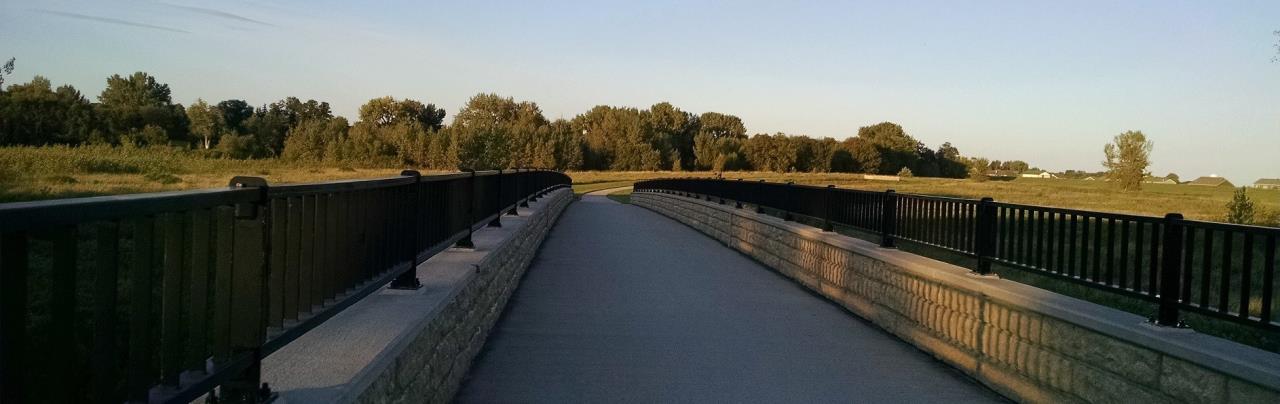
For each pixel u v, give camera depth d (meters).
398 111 117.25
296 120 112.38
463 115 119.88
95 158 36.09
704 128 119.31
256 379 3.26
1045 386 5.65
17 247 2.06
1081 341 5.26
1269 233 4.34
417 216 6.16
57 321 2.29
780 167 108.62
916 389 6.37
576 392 6.11
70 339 2.34
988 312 6.45
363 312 4.99
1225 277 4.67
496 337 8.00
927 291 7.62
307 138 82.88
